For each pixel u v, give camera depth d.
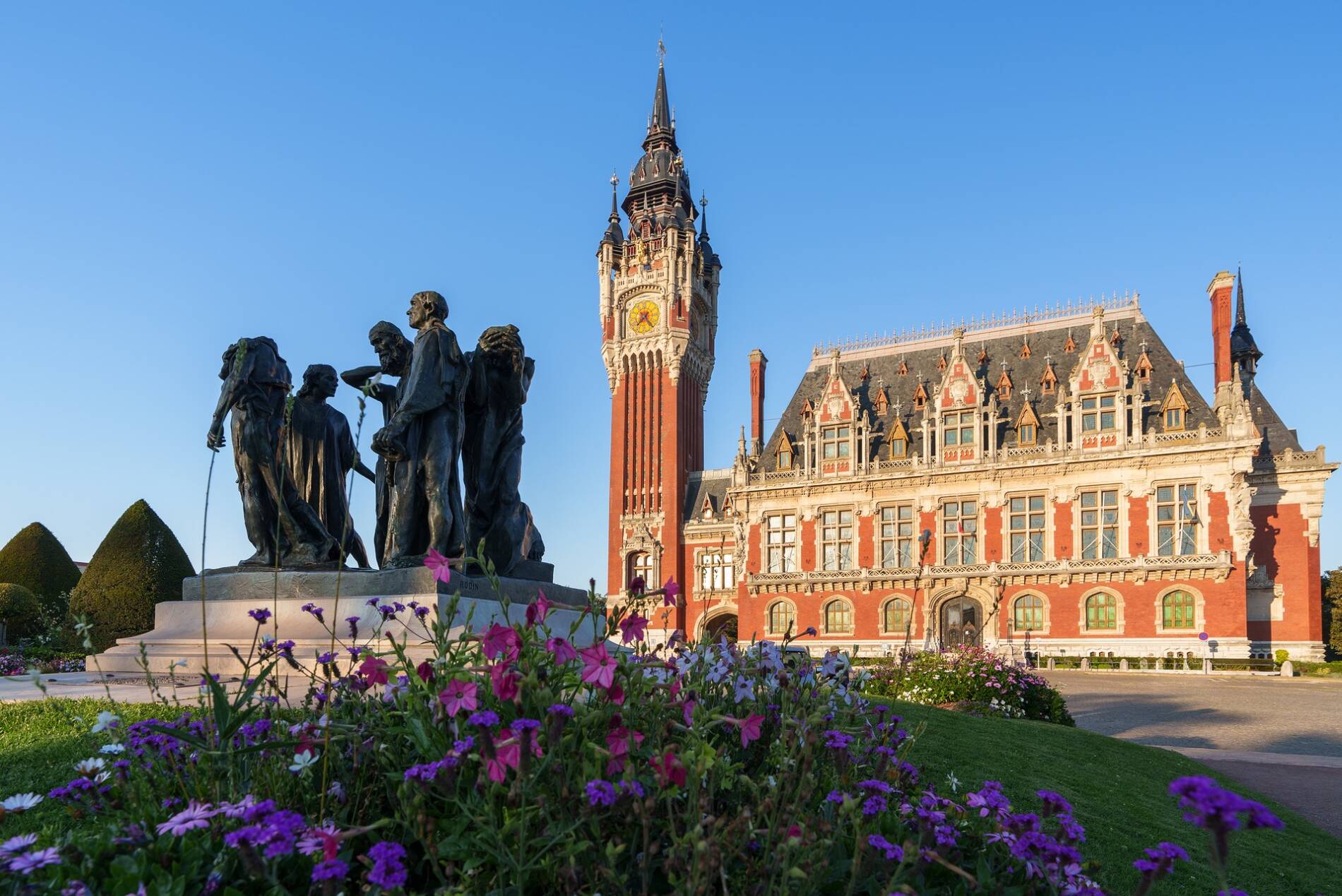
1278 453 56.09
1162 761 15.59
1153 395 54.41
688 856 3.52
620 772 4.13
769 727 5.63
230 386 12.04
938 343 65.19
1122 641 51.03
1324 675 43.84
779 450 65.38
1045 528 54.62
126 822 4.02
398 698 4.78
